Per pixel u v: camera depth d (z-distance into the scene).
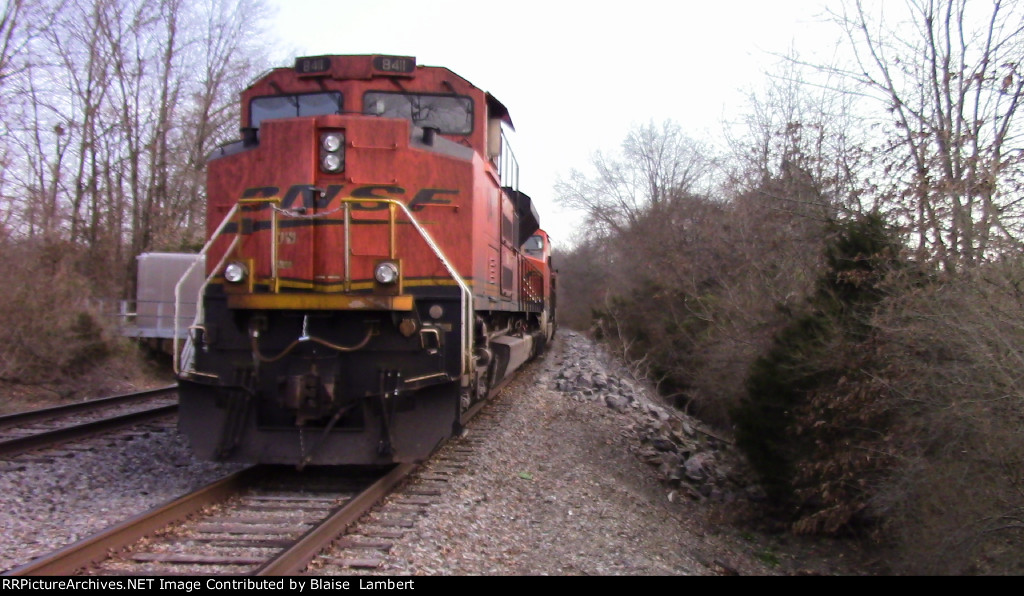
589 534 7.09
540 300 20.09
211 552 5.51
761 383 9.48
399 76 8.70
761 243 14.01
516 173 12.84
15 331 15.54
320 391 7.18
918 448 7.39
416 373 7.42
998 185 7.61
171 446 9.33
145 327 22.55
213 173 8.03
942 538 6.82
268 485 7.59
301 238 7.44
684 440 13.79
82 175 27.84
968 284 7.11
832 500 8.29
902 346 7.55
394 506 6.75
